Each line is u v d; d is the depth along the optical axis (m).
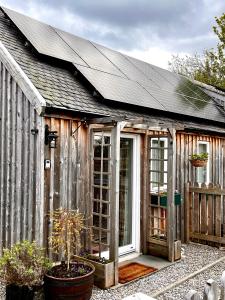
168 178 6.54
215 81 20.69
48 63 6.98
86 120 5.93
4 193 5.96
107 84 7.07
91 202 5.91
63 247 5.15
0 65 6.14
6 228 5.87
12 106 5.88
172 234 6.44
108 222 5.89
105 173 5.51
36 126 5.39
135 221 6.94
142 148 7.03
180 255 6.59
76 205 5.82
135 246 6.94
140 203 6.98
